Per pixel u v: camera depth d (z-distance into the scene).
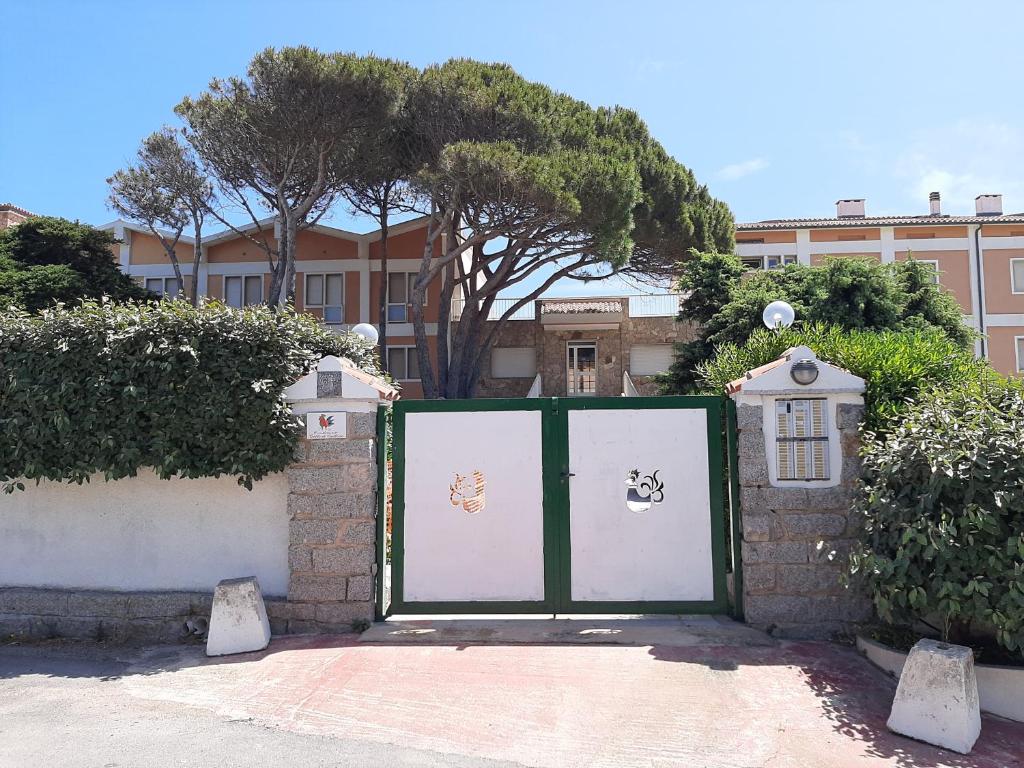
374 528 6.12
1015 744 4.12
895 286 14.33
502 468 6.22
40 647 5.95
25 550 6.42
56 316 6.13
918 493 4.75
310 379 6.12
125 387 5.89
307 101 16.41
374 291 27.17
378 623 6.11
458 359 19.83
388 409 6.45
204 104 18.28
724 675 4.94
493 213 16.94
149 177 23.36
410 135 18.23
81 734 4.28
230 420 5.91
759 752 4.00
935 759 3.94
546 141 17.52
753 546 5.79
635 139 21.16
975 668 4.55
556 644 5.55
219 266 27.64
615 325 26.91
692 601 6.05
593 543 6.12
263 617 5.78
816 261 28.14
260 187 19.59
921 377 6.09
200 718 4.48
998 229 27.67
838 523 5.71
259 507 6.28
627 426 6.20
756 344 7.31
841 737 4.16
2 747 4.11
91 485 6.41
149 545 6.32
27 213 27.95
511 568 6.14
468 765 3.87
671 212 20.27
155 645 5.96
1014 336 27.27
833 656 5.28
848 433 5.78
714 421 6.18
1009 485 4.41
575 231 17.33
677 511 6.12
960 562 4.41
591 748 4.04
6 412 6.09
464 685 4.84
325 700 4.68
